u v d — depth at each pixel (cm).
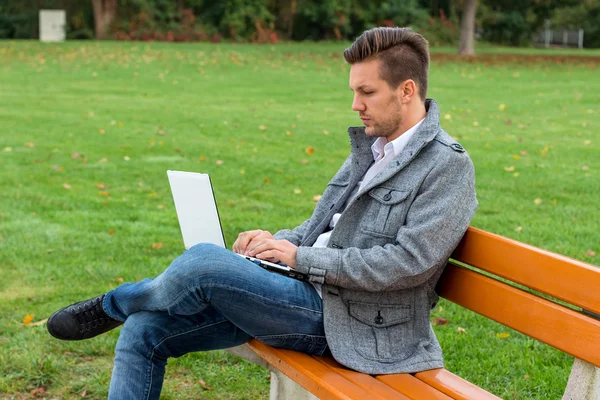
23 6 3750
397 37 254
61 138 994
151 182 758
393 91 254
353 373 242
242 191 718
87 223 605
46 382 348
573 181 761
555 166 838
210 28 3712
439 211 240
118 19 3647
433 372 245
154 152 909
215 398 337
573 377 213
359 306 252
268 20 3838
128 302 262
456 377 241
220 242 273
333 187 289
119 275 482
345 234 259
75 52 2462
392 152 260
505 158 881
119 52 2488
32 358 363
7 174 779
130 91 1548
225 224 600
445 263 253
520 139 1012
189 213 280
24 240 557
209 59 2339
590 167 836
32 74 1842
